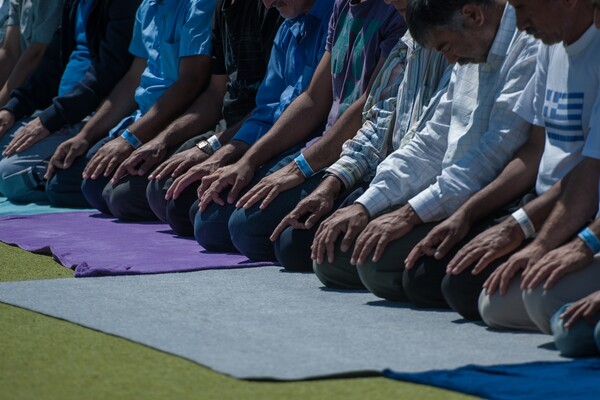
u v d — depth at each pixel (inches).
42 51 442.3
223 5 337.7
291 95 311.4
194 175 316.2
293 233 266.5
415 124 254.2
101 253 296.5
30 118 427.2
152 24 381.1
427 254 223.3
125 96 390.0
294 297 240.5
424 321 216.2
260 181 283.6
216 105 351.9
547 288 194.4
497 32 228.4
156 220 357.4
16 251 314.7
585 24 206.1
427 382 171.9
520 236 209.8
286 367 180.5
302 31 310.7
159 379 177.3
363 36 281.4
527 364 180.7
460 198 229.5
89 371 183.0
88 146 385.4
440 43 227.0
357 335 203.8
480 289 212.1
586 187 202.2
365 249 233.6
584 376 173.5
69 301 237.5
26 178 397.1
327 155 278.5
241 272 272.2
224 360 185.3
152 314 222.8
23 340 204.5
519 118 228.1
